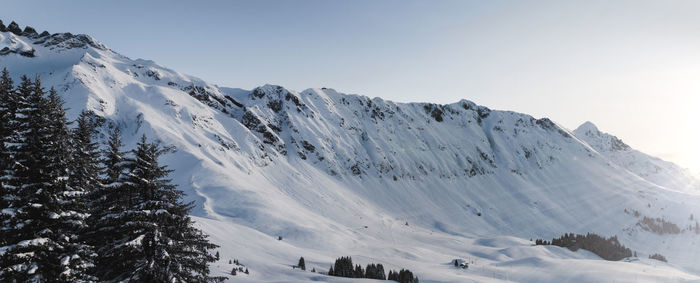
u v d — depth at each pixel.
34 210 20.55
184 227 23.36
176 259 22.78
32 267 19.66
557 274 128.00
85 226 21.77
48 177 21.23
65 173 22.27
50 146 21.66
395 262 130.75
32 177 21.28
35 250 20.19
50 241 20.41
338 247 148.12
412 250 167.75
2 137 22.50
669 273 129.12
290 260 106.44
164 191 23.16
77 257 20.97
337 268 96.00
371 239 182.50
